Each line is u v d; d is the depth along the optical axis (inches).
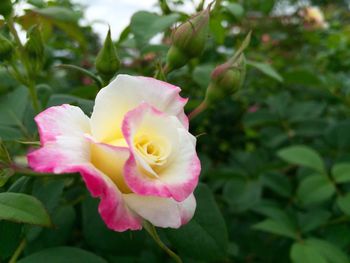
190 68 11.3
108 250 6.3
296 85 13.5
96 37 14.5
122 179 4.1
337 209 9.1
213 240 5.6
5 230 5.2
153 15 7.6
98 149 4.2
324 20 18.1
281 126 11.8
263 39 14.8
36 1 7.1
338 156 10.1
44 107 7.2
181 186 4.1
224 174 9.8
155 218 4.1
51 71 12.0
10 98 7.2
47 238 6.4
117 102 4.5
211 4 6.0
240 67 6.1
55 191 5.5
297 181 10.3
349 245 8.9
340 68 15.2
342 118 13.9
